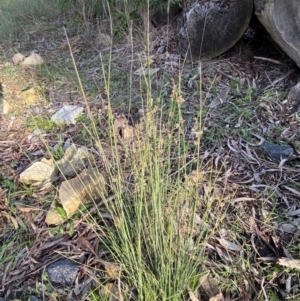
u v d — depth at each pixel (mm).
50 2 4023
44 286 1374
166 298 1206
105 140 1982
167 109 2180
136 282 1250
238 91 2281
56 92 2578
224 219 1516
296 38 2100
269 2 2107
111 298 1276
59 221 1590
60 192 1638
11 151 2062
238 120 2070
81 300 1305
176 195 1346
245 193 1631
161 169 1455
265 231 1481
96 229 1525
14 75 2828
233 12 2396
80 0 3557
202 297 1276
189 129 2023
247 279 1328
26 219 1639
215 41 2523
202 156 1832
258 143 1910
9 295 1371
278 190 1640
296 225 1483
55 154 1976
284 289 1296
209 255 1402
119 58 2863
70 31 3527
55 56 3105
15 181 1846
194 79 2424
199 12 2467
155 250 1261
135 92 2410
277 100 2162
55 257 1468
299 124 1999
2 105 2416
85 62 2920
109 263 1359
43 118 2299
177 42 2838
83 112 2303
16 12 3982
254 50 2623
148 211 1353
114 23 3277
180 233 1254
